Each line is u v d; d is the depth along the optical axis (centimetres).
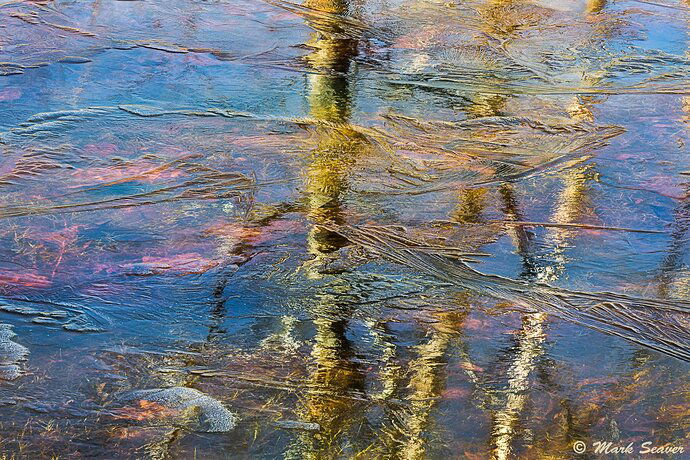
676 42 714
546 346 328
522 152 504
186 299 346
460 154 498
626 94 603
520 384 306
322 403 290
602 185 464
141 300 344
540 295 362
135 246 383
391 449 271
